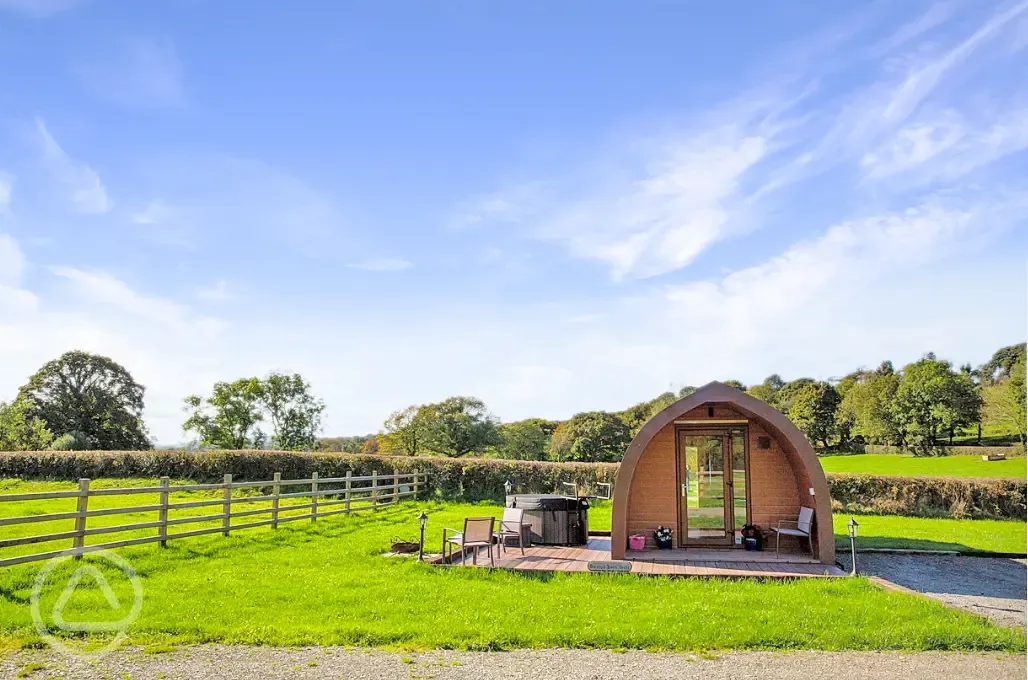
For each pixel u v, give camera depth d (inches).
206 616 315.9
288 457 1023.6
